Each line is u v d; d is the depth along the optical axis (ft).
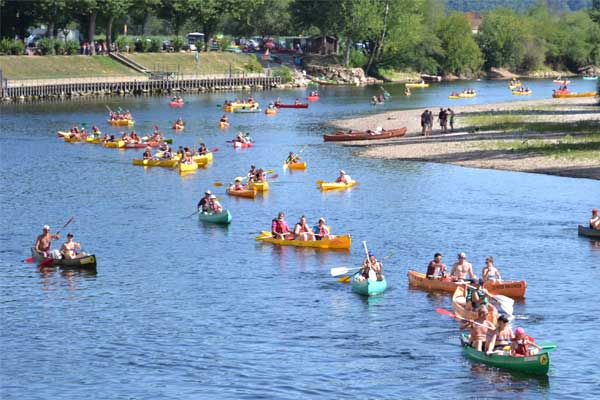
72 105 620.49
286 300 190.19
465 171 338.13
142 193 306.14
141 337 169.99
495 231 245.45
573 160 348.59
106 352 163.02
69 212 275.59
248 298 191.72
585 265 212.02
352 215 268.41
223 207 282.36
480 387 146.61
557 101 627.87
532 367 150.30
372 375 151.64
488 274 192.34
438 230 247.70
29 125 506.48
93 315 182.19
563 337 166.50
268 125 507.71
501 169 339.36
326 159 376.48
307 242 232.73
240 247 233.55
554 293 191.52
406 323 175.42
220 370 154.61
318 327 174.09
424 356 159.12
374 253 226.38
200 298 192.24
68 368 156.35
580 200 283.38
